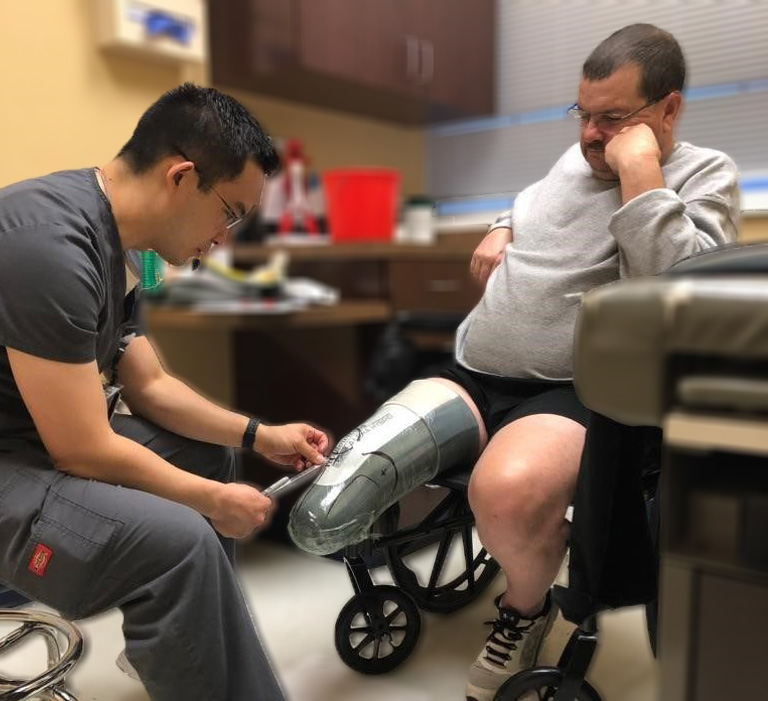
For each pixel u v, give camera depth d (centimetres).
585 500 79
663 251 88
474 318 116
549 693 94
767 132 237
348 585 153
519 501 88
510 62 285
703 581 45
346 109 259
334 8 204
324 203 240
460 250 219
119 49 163
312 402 214
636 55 96
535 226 113
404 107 258
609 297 44
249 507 90
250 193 95
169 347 213
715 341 40
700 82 247
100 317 92
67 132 158
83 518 80
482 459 96
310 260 213
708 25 243
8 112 147
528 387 109
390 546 108
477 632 132
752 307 39
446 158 305
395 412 104
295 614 139
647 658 122
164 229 93
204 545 79
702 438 42
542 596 97
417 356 186
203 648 78
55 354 80
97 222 88
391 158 291
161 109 91
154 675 78
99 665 122
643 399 43
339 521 94
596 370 45
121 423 111
